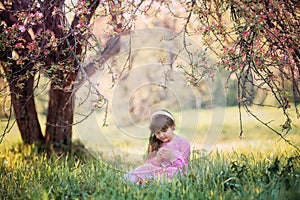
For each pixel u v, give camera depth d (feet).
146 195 14.12
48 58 17.83
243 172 15.55
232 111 33.68
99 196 14.21
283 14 15.31
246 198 13.51
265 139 26.58
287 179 14.47
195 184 14.80
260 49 14.47
